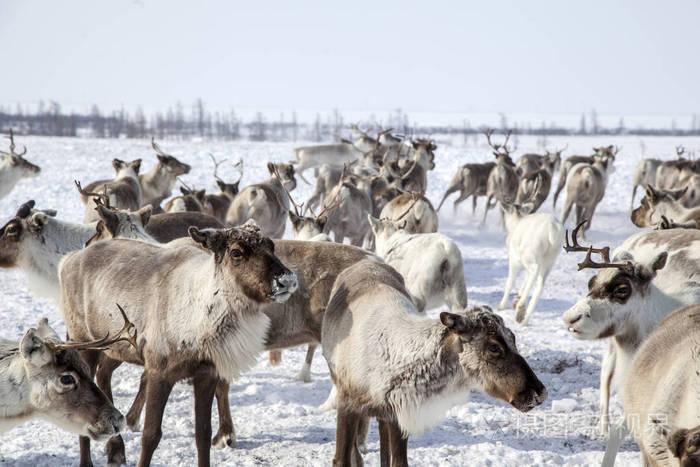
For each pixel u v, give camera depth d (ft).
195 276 41.63
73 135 597.52
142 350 42.57
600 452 48.34
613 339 46.14
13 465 44.78
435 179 225.56
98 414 37.06
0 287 98.68
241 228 40.86
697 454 27.76
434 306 66.54
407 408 37.68
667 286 51.29
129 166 133.80
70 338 47.42
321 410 55.77
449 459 46.44
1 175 139.33
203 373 41.63
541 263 85.56
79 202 170.91
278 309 47.16
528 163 198.59
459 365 36.83
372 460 46.88
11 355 37.45
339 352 40.40
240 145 367.86
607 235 147.84
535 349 71.10
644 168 180.14
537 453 47.67
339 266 47.34
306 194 194.59
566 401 56.95
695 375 32.19
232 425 48.85
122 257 45.55
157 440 41.60
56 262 62.85
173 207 113.50
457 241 145.89
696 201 134.10
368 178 145.79
